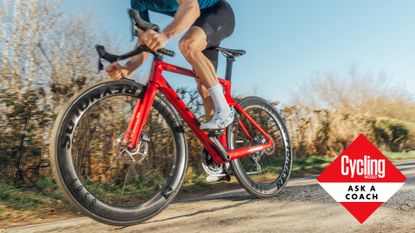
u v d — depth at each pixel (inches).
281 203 99.4
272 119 129.7
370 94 430.0
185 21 82.4
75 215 106.5
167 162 112.6
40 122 147.4
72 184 73.9
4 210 109.1
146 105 86.1
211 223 82.4
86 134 107.7
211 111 107.6
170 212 96.3
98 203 77.0
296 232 72.7
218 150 98.9
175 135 92.7
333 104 406.3
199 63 91.3
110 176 112.0
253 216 86.4
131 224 82.0
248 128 119.3
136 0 99.4
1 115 141.2
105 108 111.7
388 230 70.2
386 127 341.7
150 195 103.9
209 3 95.5
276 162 132.1
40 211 111.0
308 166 221.3
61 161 73.1
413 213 80.2
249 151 112.6
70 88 161.3
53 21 176.9
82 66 175.2
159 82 89.4
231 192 128.1
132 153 83.7
